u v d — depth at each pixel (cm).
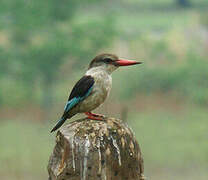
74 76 4756
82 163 691
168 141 3372
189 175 2806
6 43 4775
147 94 4622
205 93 4484
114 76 4819
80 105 796
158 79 4722
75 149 694
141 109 4331
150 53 5069
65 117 815
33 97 4694
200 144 3288
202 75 4697
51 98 4628
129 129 723
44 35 4703
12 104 4588
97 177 689
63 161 700
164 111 4259
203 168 2867
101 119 732
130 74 4762
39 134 3747
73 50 4409
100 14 6894
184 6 7519
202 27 6053
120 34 5234
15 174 2802
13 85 4666
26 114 4459
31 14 4609
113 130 708
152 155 3125
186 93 4609
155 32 5919
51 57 4453
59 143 716
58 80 4706
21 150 3222
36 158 3055
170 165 2945
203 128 3681
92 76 793
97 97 794
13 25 4634
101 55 802
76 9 5028
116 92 4516
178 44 5428
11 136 3647
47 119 4409
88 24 4572
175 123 3850
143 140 3419
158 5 7544
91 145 693
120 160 700
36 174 2856
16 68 4634
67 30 4588
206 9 7288
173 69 4744
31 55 4466
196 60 4850
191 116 4075
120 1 7619
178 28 6047
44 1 4650
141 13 7019
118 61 797
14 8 4609
